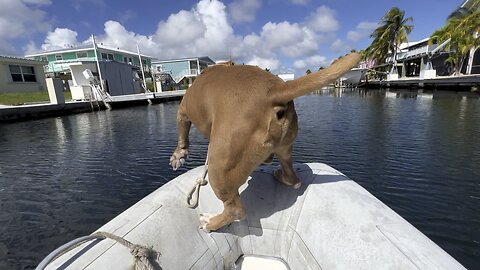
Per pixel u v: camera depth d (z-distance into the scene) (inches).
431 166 326.6
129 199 277.7
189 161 381.4
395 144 423.8
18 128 671.8
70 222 239.6
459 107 776.9
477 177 292.5
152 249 77.9
